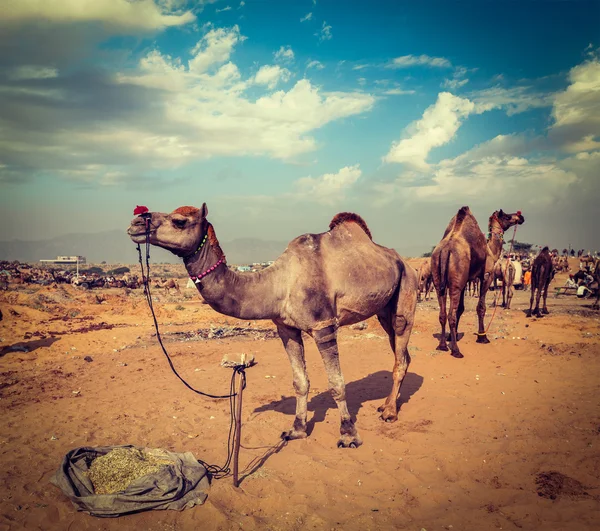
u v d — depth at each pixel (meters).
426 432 6.45
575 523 4.12
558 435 6.07
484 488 4.96
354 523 4.41
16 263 51.19
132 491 4.64
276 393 8.56
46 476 5.32
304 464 5.57
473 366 9.78
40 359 12.06
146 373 10.23
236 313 5.66
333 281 6.05
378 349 11.88
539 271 17.28
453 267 10.39
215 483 5.12
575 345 11.19
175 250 5.25
